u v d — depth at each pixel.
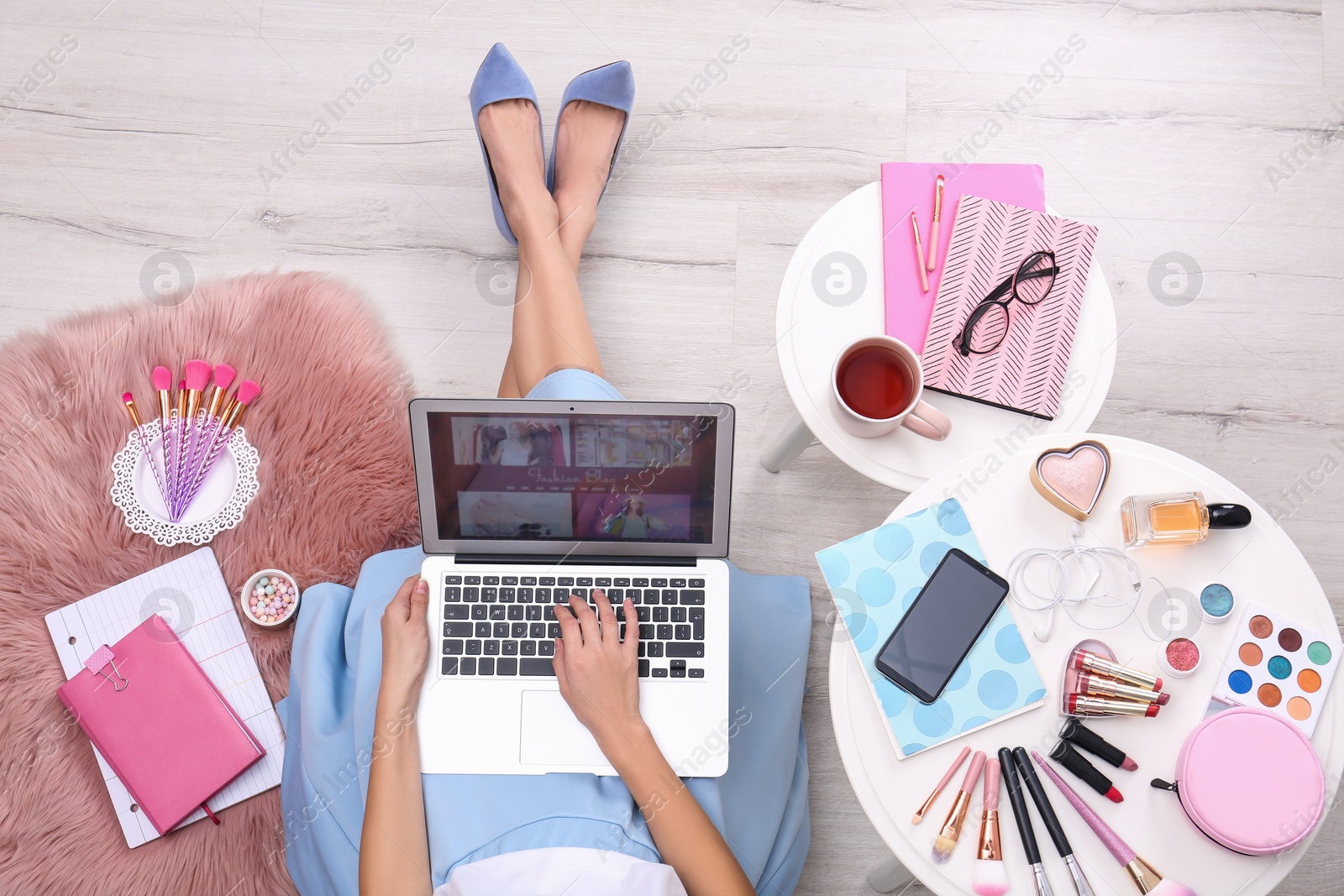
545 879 0.83
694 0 1.60
